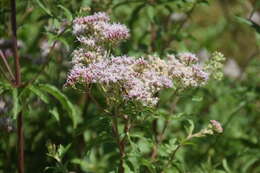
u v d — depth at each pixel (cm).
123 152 730
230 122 1166
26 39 1106
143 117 738
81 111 1041
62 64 1014
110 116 712
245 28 1648
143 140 728
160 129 1065
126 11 1033
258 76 1259
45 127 1026
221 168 1016
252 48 1698
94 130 966
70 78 702
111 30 738
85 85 707
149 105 689
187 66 779
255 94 1118
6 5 876
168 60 781
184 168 827
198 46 1208
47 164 988
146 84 695
